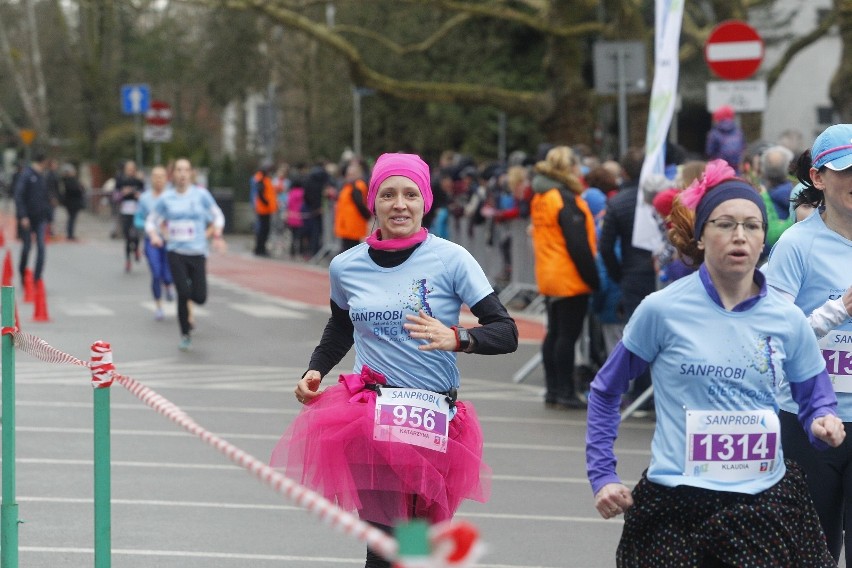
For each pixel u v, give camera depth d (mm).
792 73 53719
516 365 20906
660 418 6445
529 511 11648
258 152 66812
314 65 60750
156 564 9758
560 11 36750
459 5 36656
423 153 59562
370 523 7676
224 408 16406
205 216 21906
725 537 6191
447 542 3648
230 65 62469
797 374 6523
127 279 35438
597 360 18469
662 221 14555
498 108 38188
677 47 15570
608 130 49062
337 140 62469
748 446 6312
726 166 6445
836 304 7383
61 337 23031
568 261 16250
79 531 10656
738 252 6258
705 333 6340
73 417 15688
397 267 7617
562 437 15102
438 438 7559
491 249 29391
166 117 50031
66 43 80188
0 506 9070
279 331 24391
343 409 7531
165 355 21078
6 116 96938
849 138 7602
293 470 7762
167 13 67625
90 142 87438
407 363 7605
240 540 10477
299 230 43844
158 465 13148
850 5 33562
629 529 6438
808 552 6340
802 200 8133
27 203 30891
